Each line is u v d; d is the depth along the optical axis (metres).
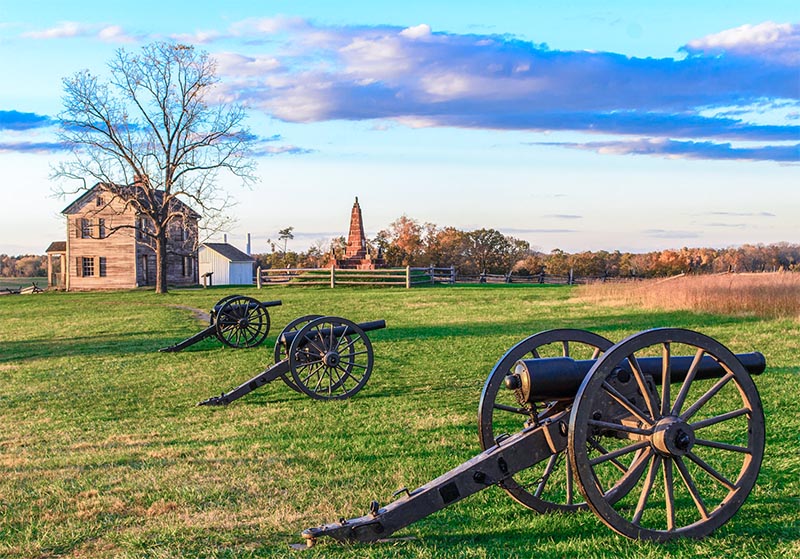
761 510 6.08
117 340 22.36
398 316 26.05
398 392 12.62
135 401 13.00
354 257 56.47
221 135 47.41
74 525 6.35
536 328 21.03
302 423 10.46
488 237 91.94
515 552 5.39
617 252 89.38
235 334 19.44
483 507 6.43
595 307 25.98
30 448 9.73
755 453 5.58
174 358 18.02
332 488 7.16
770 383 11.45
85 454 9.13
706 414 9.56
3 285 91.06
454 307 28.50
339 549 5.53
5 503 7.11
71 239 57.47
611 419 5.57
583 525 5.91
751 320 19.80
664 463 5.43
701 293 23.38
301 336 12.31
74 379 15.66
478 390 12.45
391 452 8.48
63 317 30.67
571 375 5.54
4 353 20.75
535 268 89.12
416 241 90.25
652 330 5.36
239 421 10.85
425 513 5.64
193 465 8.25
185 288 54.47
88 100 46.09
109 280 57.38
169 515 6.54
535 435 5.66
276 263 98.31
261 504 6.75
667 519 5.63
